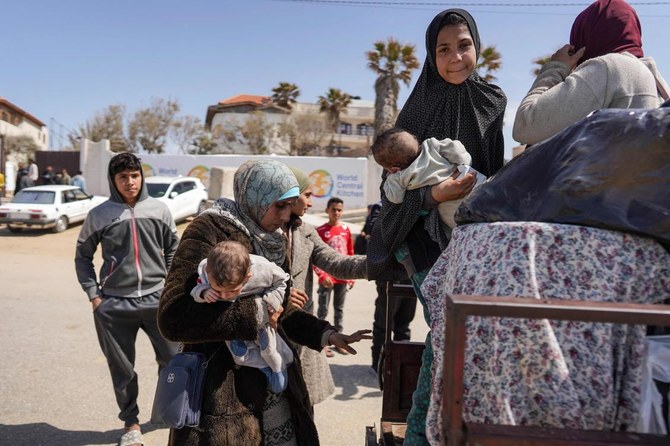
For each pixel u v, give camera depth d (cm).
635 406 142
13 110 5059
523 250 150
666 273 151
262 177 222
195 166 2348
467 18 232
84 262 371
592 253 148
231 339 204
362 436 389
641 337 147
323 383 334
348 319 749
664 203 146
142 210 370
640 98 192
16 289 871
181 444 205
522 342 143
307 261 329
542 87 213
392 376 255
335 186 2300
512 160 181
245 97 5531
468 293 157
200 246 217
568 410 138
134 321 363
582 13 234
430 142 223
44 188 1647
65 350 559
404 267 248
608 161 152
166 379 207
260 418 215
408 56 2572
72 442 369
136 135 3981
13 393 447
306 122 3753
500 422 141
